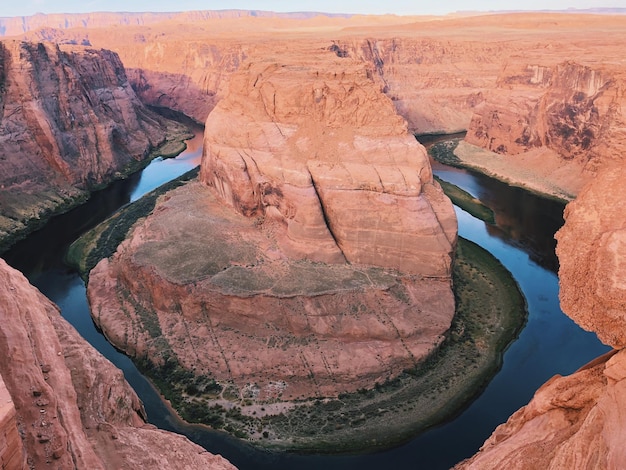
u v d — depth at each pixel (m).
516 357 31.33
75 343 17.70
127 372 30.09
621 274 9.98
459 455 24.36
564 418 12.34
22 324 14.27
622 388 9.74
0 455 10.23
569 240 11.73
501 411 26.97
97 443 14.43
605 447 9.45
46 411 12.87
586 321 10.98
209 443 25.08
